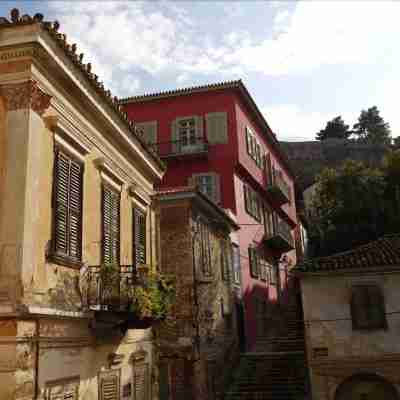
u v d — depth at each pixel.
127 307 10.39
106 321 10.43
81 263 10.14
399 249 19.50
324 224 40.78
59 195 9.49
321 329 18.27
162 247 19.39
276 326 29.64
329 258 19.72
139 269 11.32
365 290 18.36
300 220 51.91
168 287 12.55
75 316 9.50
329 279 18.70
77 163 10.44
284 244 37.28
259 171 33.72
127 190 13.50
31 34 8.70
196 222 20.28
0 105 8.77
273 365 22.83
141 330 13.52
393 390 17.48
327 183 41.00
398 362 17.52
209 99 29.64
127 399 12.16
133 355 12.75
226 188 27.95
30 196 8.39
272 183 36.56
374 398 17.61
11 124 8.63
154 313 11.55
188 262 19.05
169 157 28.23
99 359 10.75
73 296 9.73
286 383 20.95
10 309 7.76
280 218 41.28
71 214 9.95
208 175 28.25
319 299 18.56
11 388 7.56
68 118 10.04
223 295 23.28
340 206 39.25
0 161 8.51
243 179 30.19
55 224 9.17
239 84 29.27
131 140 13.36
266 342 26.78
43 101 8.98
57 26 9.40
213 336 20.86
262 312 31.20
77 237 10.15
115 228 12.40
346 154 74.19
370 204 38.56
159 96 29.97
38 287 8.47
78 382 9.69
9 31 8.80
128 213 13.48
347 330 18.11
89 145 11.07
